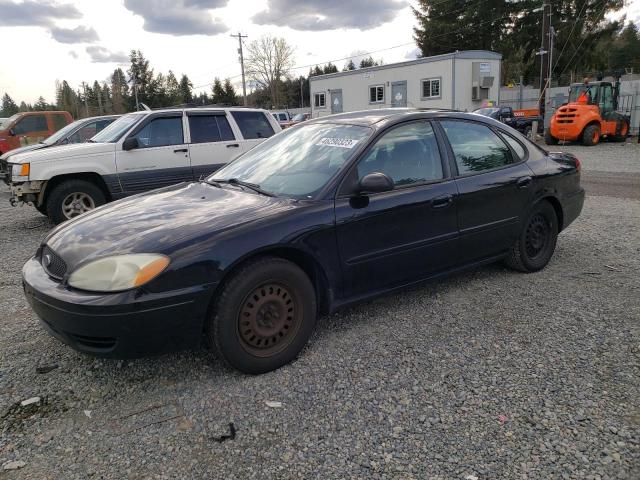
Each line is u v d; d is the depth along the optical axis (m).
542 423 2.65
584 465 2.35
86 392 3.07
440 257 4.03
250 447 2.54
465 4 49.69
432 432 2.61
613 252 5.56
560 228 5.08
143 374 3.24
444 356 3.36
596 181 11.21
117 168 7.79
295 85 90.69
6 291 4.87
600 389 2.94
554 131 20.69
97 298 2.77
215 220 3.18
